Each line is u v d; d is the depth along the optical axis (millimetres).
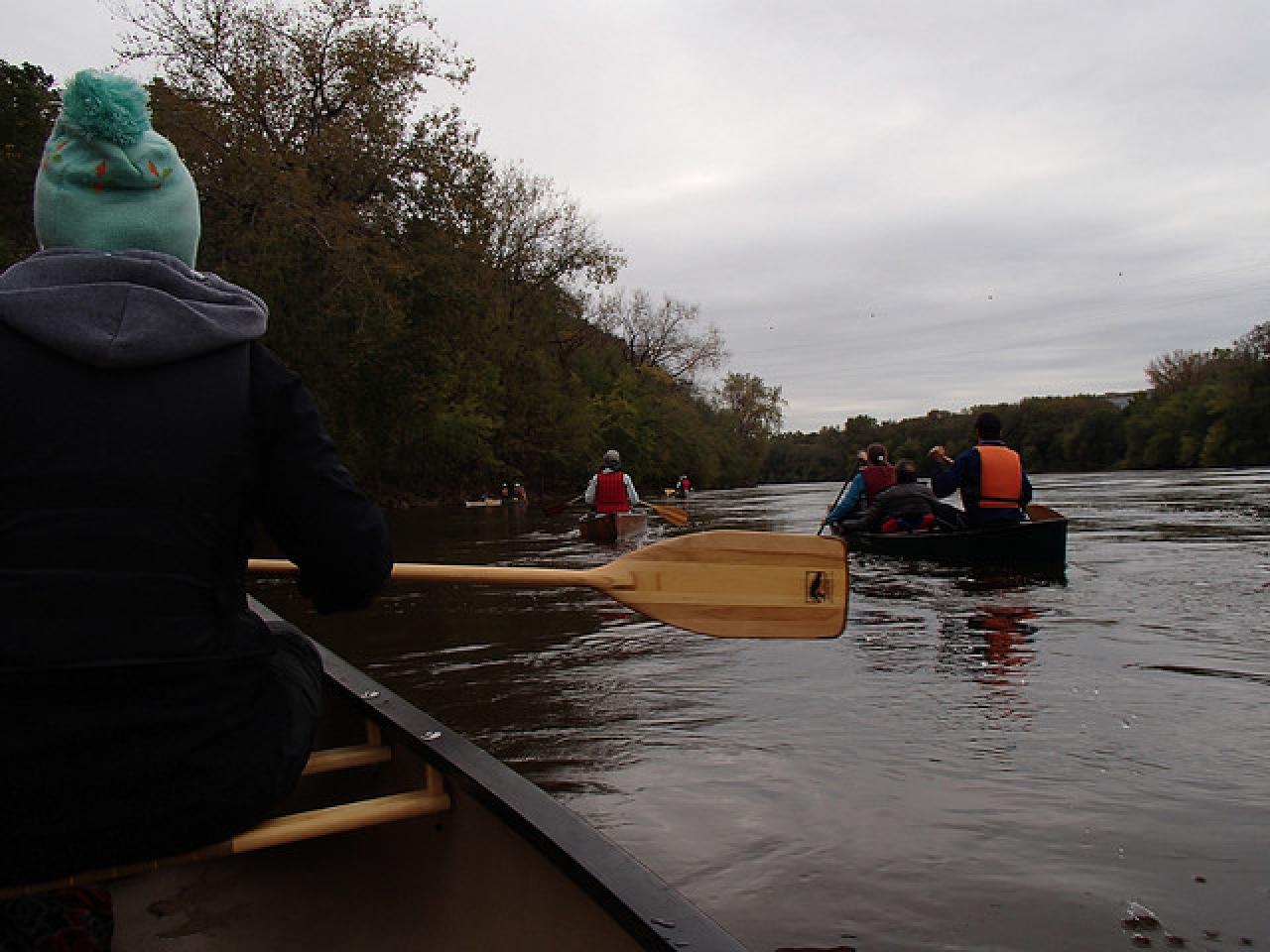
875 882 2338
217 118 19344
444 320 23844
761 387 69000
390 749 2191
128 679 1334
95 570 1326
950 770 3070
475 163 23359
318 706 1771
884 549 8844
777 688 4156
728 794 2936
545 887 1649
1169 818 2648
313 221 19969
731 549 2750
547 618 6207
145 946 2115
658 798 2920
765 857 2498
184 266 1589
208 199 19281
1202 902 2197
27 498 1329
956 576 7320
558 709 3938
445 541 13320
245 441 1482
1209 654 4473
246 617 1571
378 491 29625
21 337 1367
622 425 45719
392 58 20953
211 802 1428
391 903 2107
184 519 1396
